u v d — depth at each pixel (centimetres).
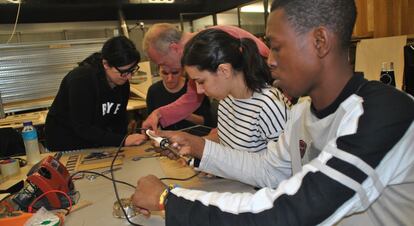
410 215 62
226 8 475
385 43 235
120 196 115
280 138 96
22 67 359
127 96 207
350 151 55
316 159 59
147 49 161
